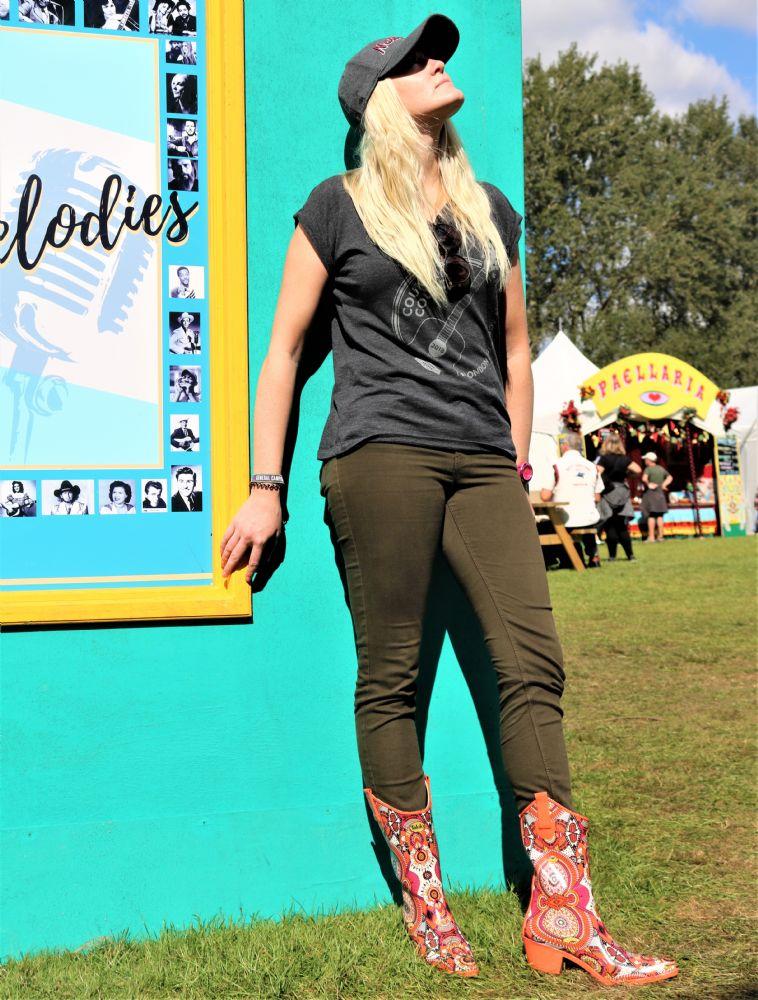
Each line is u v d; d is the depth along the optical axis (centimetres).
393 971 208
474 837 255
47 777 229
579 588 1016
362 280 217
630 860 275
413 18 258
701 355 4628
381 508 214
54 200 232
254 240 246
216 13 239
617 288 4628
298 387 248
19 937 225
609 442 1385
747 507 2114
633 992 200
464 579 225
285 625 244
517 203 265
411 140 221
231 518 240
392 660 221
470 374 221
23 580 229
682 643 672
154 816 234
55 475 231
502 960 215
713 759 387
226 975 204
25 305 230
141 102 237
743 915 239
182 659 237
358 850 246
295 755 244
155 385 237
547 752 217
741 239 4872
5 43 229
